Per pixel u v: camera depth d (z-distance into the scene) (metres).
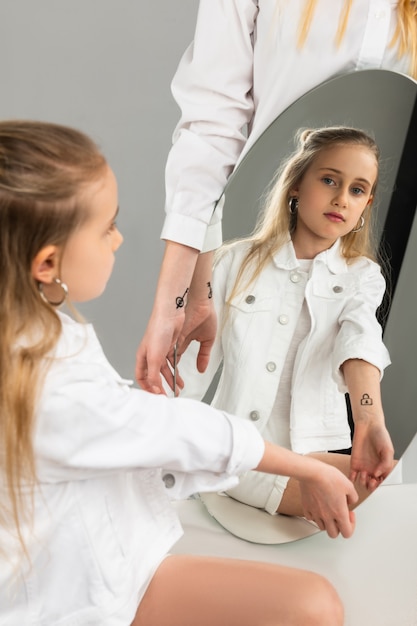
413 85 1.25
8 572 1.06
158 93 2.05
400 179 1.28
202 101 1.38
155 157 2.09
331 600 1.12
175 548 1.36
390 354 1.33
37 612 1.07
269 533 1.38
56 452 1.02
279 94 1.32
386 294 1.32
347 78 1.29
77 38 2.03
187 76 1.39
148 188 2.10
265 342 1.38
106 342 2.17
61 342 1.04
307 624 1.08
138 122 2.07
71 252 1.04
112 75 2.04
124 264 2.14
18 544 1.05
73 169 1.01
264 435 1.39
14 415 1.00
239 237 1.39
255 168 1.37
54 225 1.00
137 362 1.43
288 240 1.36
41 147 1.00
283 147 1.35
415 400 1.35
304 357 1.37
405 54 1.29
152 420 1.07
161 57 2.03
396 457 1.36
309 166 1.33
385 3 1.26
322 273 1.35
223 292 1.40
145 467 1.08
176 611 1.10
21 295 1.01
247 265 1.39
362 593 1.26
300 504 1.35
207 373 1.43
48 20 2.02
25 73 2.06
